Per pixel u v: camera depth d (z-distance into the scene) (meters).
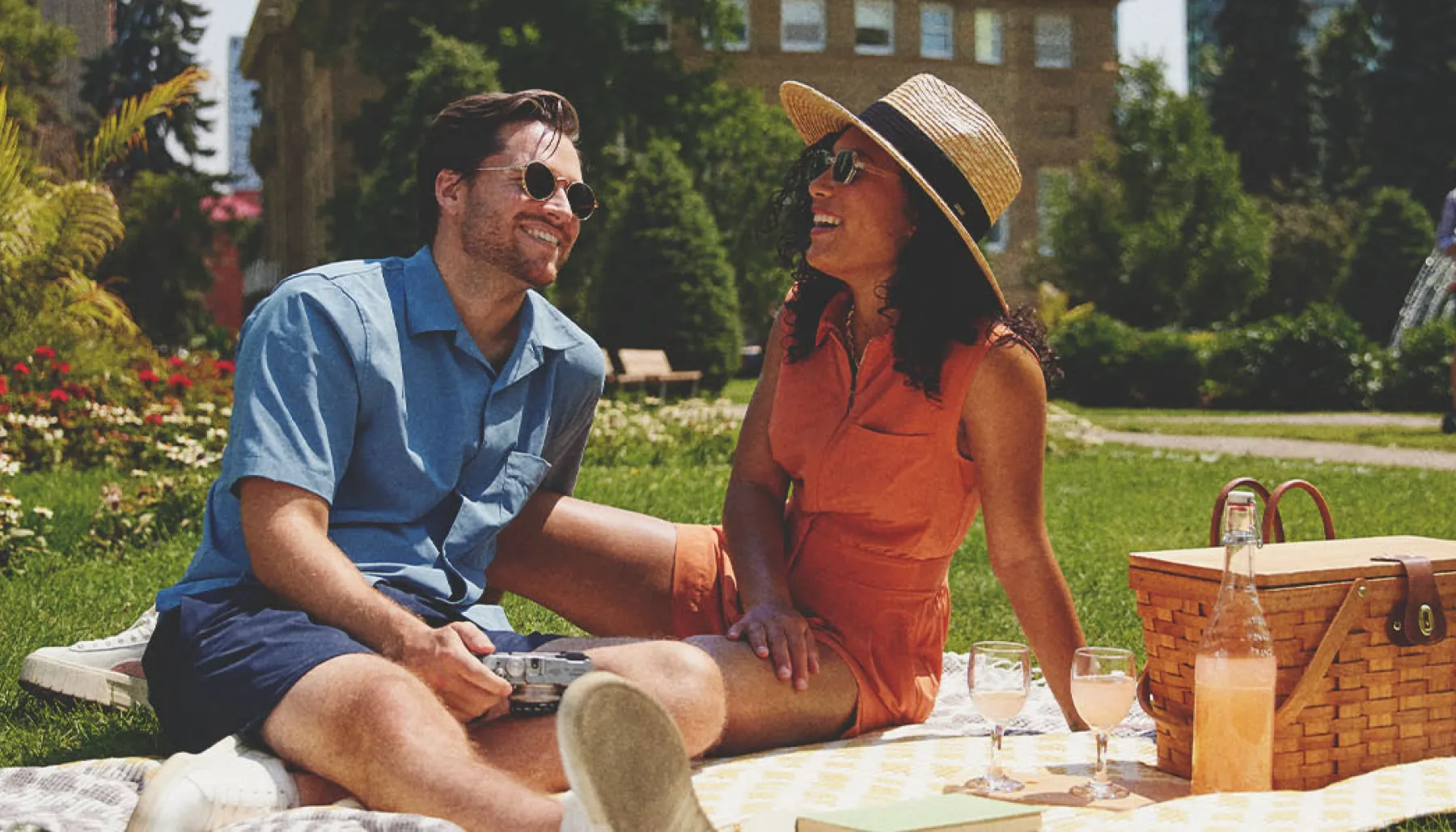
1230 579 2.56
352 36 29.39
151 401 10.64
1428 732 2.74
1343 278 37.66
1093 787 2.58
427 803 2.14
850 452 3.04
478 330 2.94
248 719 2.38
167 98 13.45
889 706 3.12
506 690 2.41
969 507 3.14
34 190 13.02
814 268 3.17
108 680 3.53
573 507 3.21
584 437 3.24
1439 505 9.64
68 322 11.87
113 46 50.59
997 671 2.58
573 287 26.27
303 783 2.29
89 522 6.87
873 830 1.99
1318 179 49.09
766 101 35.72
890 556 3.10
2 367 10.84
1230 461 13.52
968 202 3.00
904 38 36.81
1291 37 49.69
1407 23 48.22
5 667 4.04
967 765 2.82
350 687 2.26
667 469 11.40
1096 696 2.51
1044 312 30.75
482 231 2.84
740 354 23.20
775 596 3.02
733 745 2.92
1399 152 48.06
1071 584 6.16
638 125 27.84
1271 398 24.42
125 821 2.38
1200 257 32.16
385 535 2.80
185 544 6.60
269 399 2.64
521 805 2.08
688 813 1.88
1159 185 32.88
